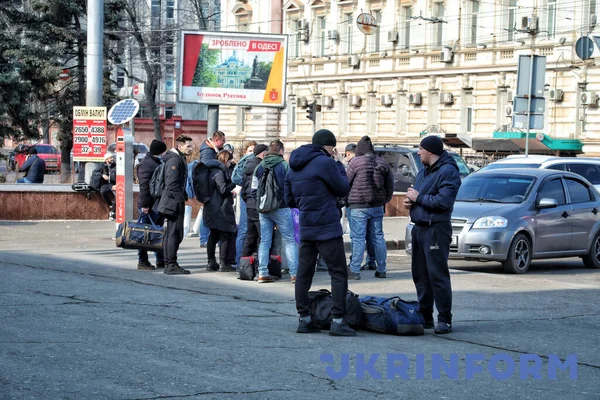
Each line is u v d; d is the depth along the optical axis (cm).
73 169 5784
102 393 768
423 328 1094
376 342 1038
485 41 5644
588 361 963
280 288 1488
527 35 5419
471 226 1778
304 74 6775
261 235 1538
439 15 5944
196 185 1670
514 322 1200
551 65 5309
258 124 7038
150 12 8306
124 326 1084
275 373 859
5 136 5012
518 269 1794
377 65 6294
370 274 1722
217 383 811
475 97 5731
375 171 1619
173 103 9956
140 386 793
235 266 1708
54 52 4956
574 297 1441
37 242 2142
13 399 746
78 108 2684
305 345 1005
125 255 1912
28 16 5028
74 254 1909
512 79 5516
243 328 1100
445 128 5878
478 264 2017
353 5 6400
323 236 1063
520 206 1820
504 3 5528
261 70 3325
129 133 2059
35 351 927
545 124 5359
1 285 1412
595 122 5147
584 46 4812
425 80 6006
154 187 1647
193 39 3312
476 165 5181
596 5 5122
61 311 1185
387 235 2498
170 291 1416
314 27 6675
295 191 1077
